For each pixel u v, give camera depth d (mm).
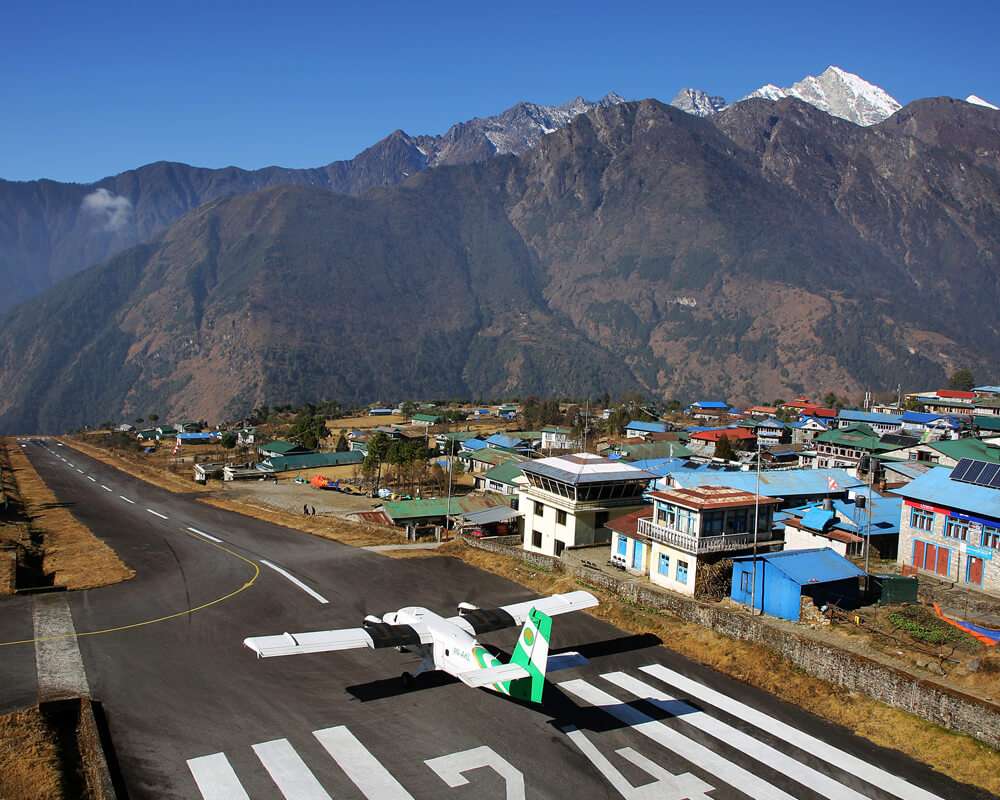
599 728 28797
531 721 29312
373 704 30656
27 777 23984
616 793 24359
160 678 33125
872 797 24422
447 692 31938
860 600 43062
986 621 39781
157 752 26469
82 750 26484
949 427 116312
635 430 150875
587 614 42625
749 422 159125
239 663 35094
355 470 122812
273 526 74625
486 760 26250
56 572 52938
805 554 43344
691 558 46719
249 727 28484
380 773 25297
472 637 33375
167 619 41844
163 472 129125
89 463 146250
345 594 47438
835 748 27562
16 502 89625
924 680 30484
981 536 47156
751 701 31453
